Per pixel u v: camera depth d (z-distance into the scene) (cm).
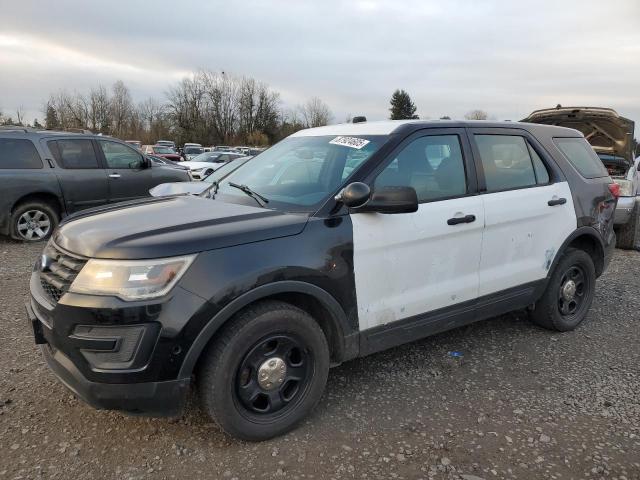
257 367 274
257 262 261
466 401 329
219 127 8000
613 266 702
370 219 303
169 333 241
